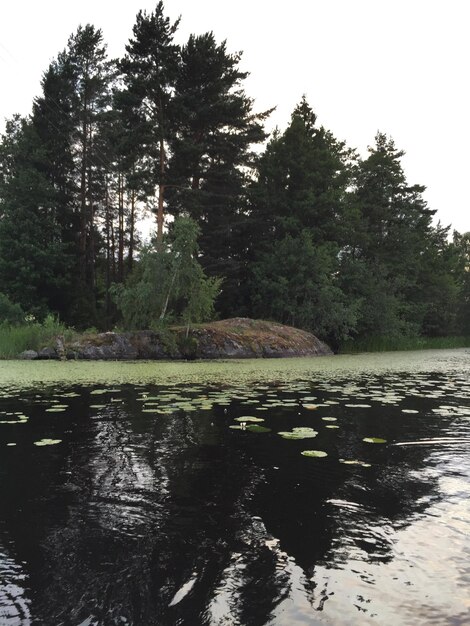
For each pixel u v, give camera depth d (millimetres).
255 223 23688
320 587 1652
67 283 22250
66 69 25469
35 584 1685
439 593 1606
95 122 26719
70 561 1851
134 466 3094
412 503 2463
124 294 14008
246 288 23578
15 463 3154
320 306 20406
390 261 28875
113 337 12586
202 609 1527
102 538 2049
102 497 2539
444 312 34500
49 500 2490
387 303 23984
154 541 2014
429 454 3445
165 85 19359
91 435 3926
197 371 9258
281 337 15805
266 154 25359
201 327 14156
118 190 30609
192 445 3631
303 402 5676
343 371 10234
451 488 2699
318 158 24031
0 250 21484
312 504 2443
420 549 1936
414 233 30656
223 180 22719
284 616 1483
